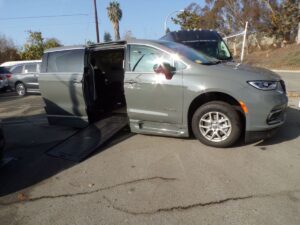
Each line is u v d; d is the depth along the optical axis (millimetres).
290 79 14141
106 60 6508
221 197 3152
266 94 4141
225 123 4387
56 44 33500
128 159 4336
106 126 5535
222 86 4238
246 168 3791
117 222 2852
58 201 3316
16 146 5406
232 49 30531
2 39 41656
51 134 6047
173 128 4781
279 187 3289
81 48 5633
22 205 3289
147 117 4906
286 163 3885
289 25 29531
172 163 4086
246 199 3090
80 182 3732
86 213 3037
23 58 31281
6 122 7551
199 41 8266
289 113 6477
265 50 31625
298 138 4777
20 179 3961
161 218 2865
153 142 4949
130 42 5031
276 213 2826
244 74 4270
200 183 3477
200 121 4527
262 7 31531
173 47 4910
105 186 3580
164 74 4598
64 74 5707
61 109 5969
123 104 6602
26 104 10430
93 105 5836
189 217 2852
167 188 3418
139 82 4809
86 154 4539
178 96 4531
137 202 3170
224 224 2711
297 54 25125
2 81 14508
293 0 29000
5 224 2951
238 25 33594
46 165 4371
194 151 4445
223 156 4199
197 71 4457
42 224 2906
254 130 4223
